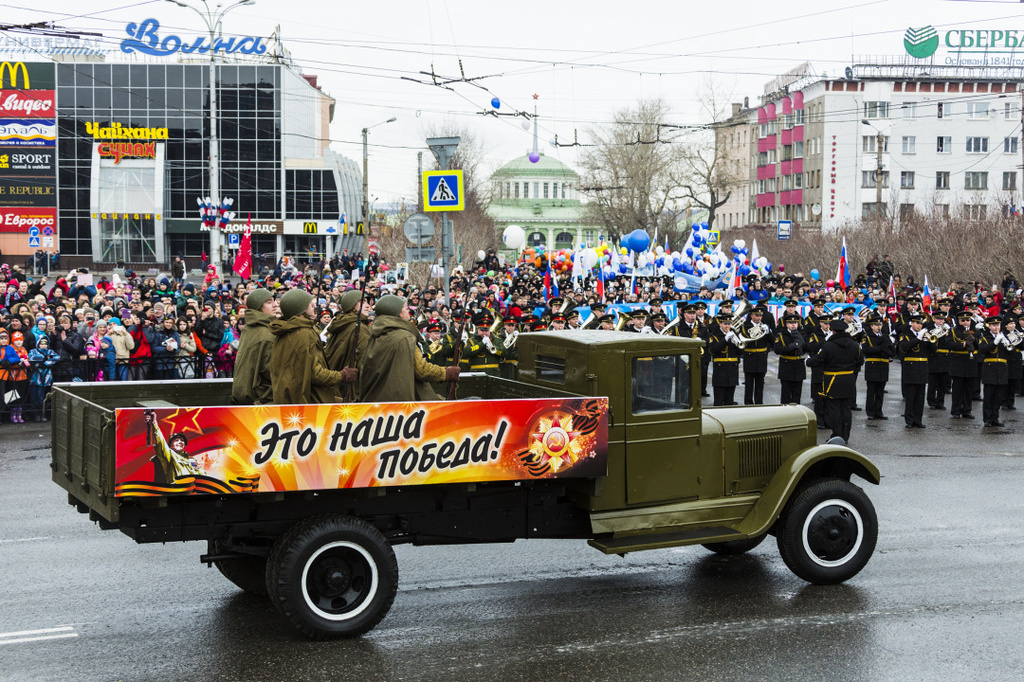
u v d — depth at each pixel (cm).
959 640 685
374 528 698
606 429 730
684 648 671
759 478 820
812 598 779
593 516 758
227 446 636
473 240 6284
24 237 6444
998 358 1650
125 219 6406
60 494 1116
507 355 1582
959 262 3706
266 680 616
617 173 5806
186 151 6462
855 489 820
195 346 1775
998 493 1151
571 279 3259
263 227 6588
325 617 679
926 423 1700
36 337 1641
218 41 6262
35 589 793
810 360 1611
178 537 664
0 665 638
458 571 855
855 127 6800
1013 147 6888
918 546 927
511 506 750
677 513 783
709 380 2167
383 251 6044
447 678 619
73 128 6372
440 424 686
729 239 7250
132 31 6281
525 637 693
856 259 4388
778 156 7619
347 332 825
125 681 614
